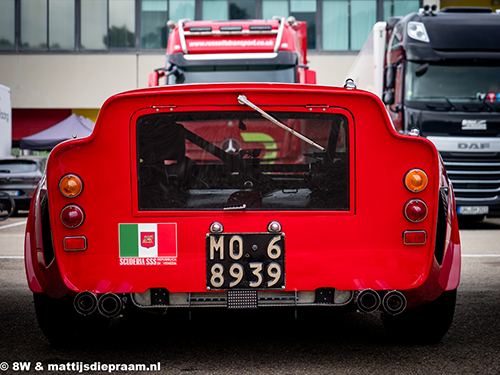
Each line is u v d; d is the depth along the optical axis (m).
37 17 27.41
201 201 3.18
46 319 3.46
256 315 4.66
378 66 12.70
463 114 10.66
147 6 27.34
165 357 3.54
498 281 5.95
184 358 3.51
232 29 9.69
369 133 3.15
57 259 3.12
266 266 3.12
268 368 3.31
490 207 10.67
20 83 27.52
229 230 3.13
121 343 3.85
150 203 3.15
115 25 27.44
